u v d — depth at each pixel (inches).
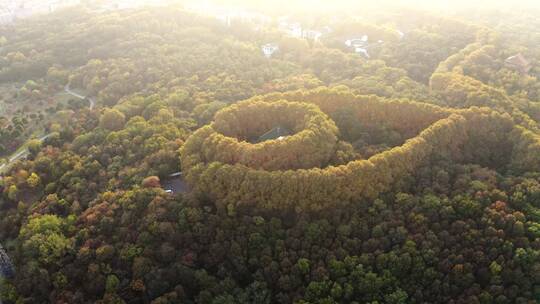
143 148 7367.1
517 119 7367.1
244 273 5782.5
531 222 5733.3
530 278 5374.0
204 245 5984.3
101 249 5792.3
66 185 6993.1
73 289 5669.3
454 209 5969.5
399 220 5925.2
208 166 6397.6
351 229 5900.6
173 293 5492.1
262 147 6451.8
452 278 5442.9
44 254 5861.2
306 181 6018.7
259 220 5954.7
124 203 6245.1
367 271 5556.1
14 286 5876.0
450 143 6879.9
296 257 5743.1
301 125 7135.8
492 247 5546.3
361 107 7568.9
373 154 6722.4
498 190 6146.7
